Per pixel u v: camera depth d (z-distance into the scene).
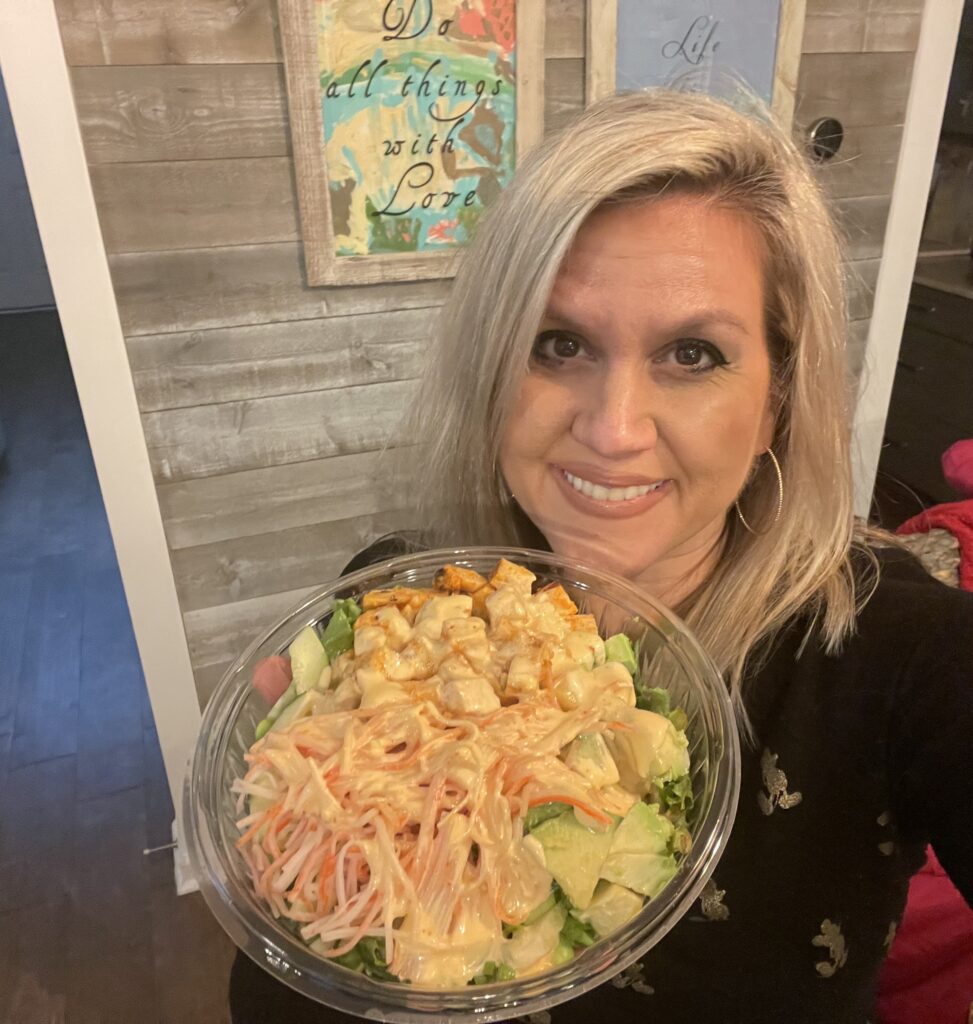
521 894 0.49
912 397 2.89
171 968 1.59
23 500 3.21
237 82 1.27
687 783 0.55
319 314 1.48
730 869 0.71
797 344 0.71
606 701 0.55
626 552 0.73
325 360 1.52
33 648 2.38
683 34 1.44
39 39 1.13
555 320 0.66
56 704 2.18
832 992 0.70
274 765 0.54
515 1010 0.47
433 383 0.89
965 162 2.91
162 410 1.46
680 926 0.71
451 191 1.44
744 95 0.77
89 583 2.65
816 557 0.75
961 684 0.66
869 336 1.90
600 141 0.62
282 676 0.67
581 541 0.74
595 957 0.48
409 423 1.03
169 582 1.58
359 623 0.62
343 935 0.49
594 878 0.50
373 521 1.71
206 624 1.67
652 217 0.62
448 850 0.49
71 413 3.99
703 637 0.77
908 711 0.68
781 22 1.49
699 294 0.61
